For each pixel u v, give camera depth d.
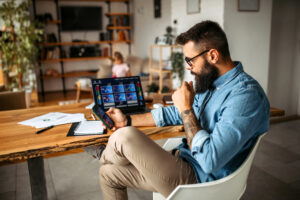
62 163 2.56
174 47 4.91
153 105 1.79
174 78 4.79
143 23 6.74
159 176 1.11
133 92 1.76
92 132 1.29
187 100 1.13
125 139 1.12
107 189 1.31
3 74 5.02
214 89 1.16
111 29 7.20
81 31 7.07
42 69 6.88
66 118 1.55
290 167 2.40
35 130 1.35
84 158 2.67
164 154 1.14
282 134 3.29
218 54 1.09
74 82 7.23
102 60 7.43
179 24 4.42
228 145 0.94
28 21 5.30
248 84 1.04
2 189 2.12
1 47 4.94
